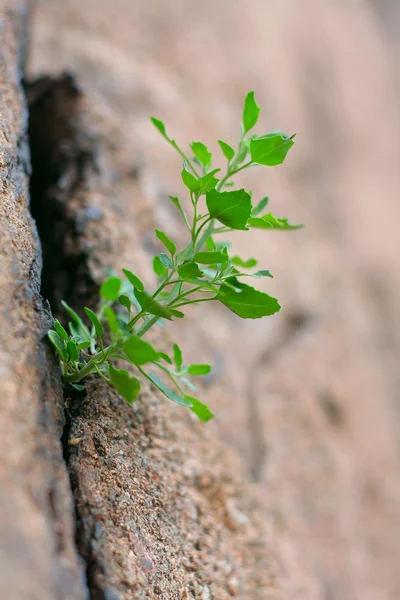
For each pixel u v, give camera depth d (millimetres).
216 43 1405
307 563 761
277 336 1054
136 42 1206
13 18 615
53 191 671
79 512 482
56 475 450
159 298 511
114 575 469
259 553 625
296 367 1005
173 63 1252
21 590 411
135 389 476
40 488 436
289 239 1235
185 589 531
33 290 493
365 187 1783
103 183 692
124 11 1225
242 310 489
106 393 543
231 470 657
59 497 445
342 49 1985
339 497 916
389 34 2443
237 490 649
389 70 2246
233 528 617
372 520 1019
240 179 1150
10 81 581
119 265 644
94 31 1131
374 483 1049
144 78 1076
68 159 695
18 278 481
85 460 503
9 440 435
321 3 2018
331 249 1420
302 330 1099
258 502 671
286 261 1150
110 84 993
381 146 1946
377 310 1527
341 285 1317
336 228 1568
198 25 1386
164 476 563
